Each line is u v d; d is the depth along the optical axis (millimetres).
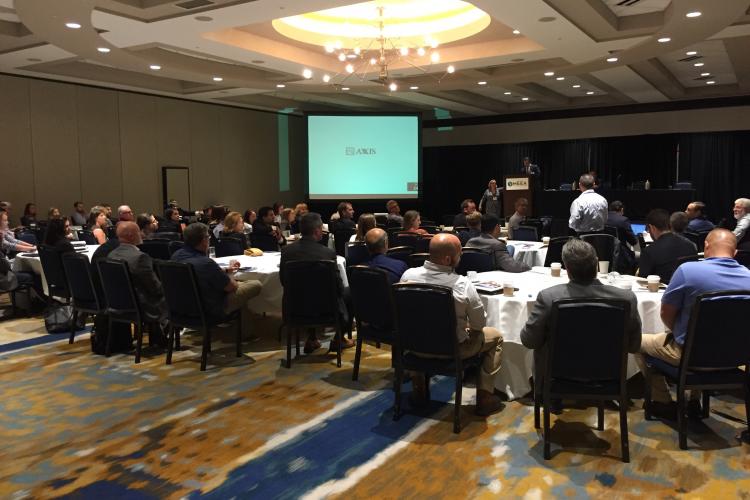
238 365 4574
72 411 3689
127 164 12297
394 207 9078
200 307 4355
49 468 2973
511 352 3729
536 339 3006
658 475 2793
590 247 2959
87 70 10500
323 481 2801
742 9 6047
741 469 2834
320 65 9367
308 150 13648
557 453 3035
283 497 2666
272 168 16078
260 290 4883
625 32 7145
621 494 2635
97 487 2785
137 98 12430
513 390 3756
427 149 18547
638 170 15445
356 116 13695
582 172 16172
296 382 4176
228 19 6223
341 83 10578
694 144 14586
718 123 14164
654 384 3514
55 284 5680
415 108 16688
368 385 4109
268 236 7340
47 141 10883
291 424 3459
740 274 3010
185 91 12164
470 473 2852
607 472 2832
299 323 4473
